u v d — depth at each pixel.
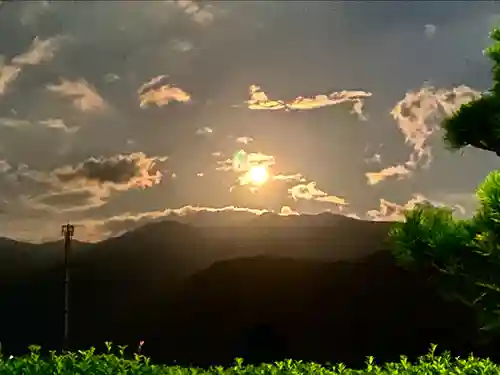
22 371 4.23
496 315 4.80
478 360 4.82
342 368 4.69
